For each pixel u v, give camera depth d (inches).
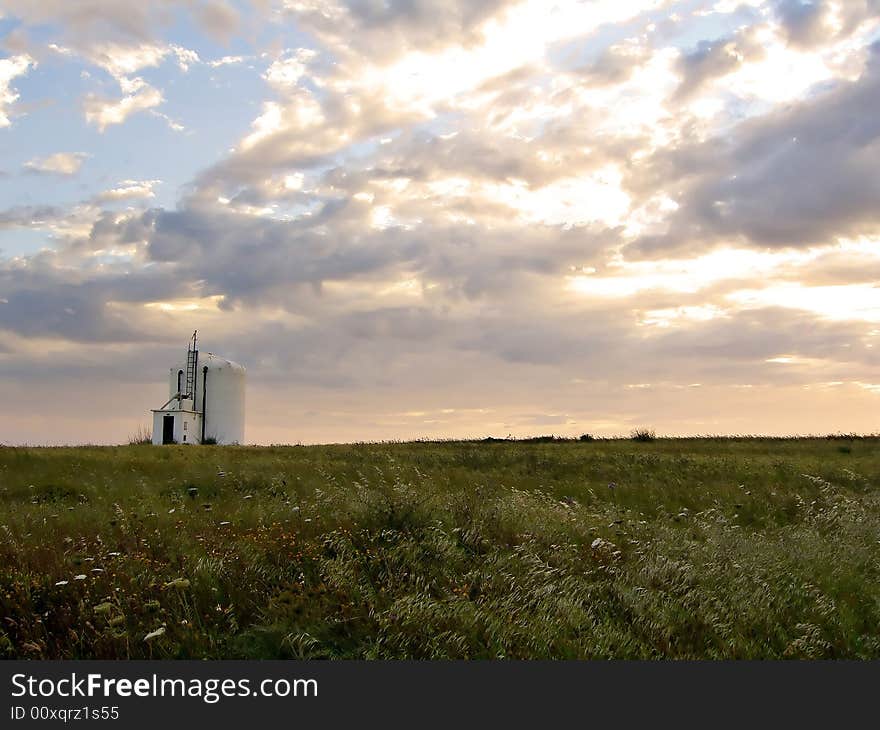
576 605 293.0
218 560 334.0
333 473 815.1
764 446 1332.4
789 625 299.6
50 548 362.9
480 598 298.8
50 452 1106.7
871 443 1348.4
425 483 674.8
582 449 1346.0
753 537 434.9
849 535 444.1
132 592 293.3
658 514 577.9
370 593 299.9
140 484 693.9
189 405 2245.3
